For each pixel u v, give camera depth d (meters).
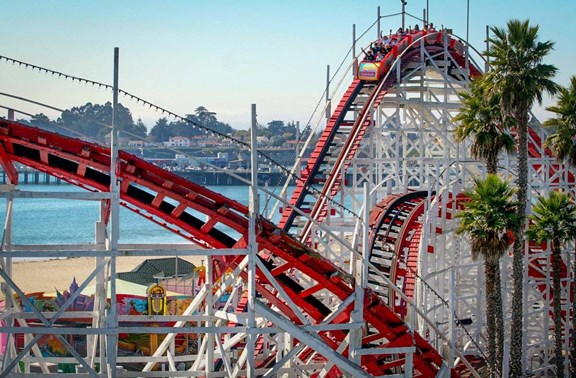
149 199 41.91
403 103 65.38
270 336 54.00
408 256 54.94
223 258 44.28
